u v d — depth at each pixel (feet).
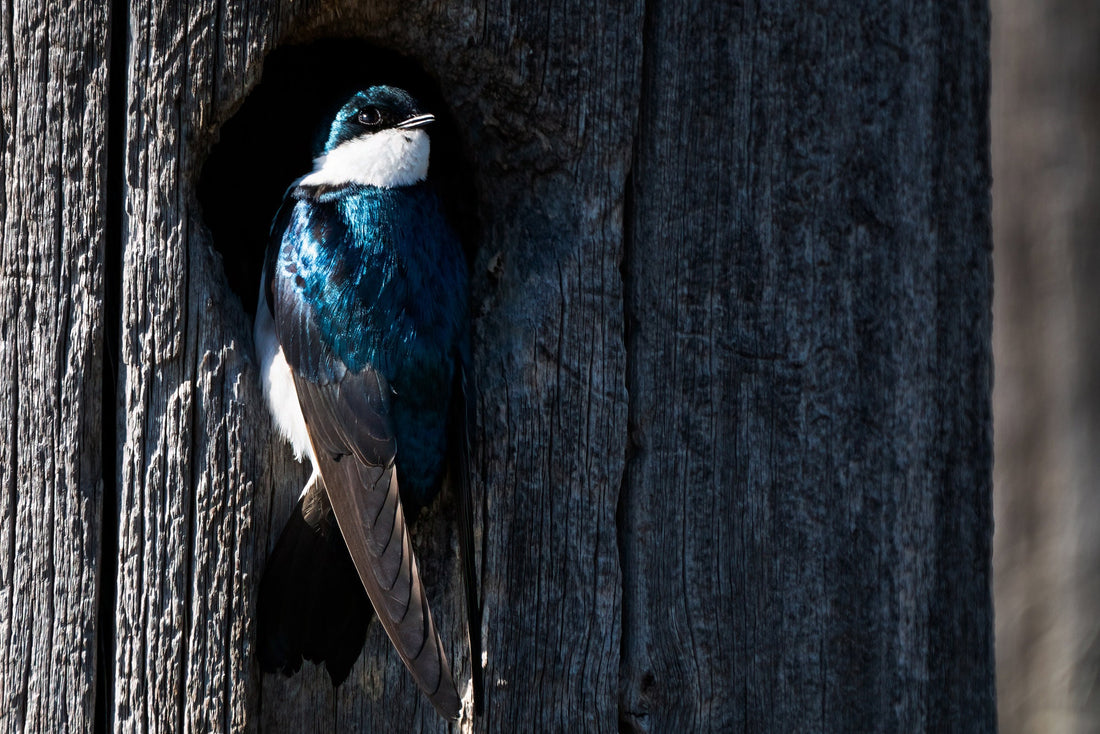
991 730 25.49
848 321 23.99
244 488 21.59
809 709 23.47
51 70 21.52
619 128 23.02
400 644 19.72
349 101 25.52
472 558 21.68
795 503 23.56
